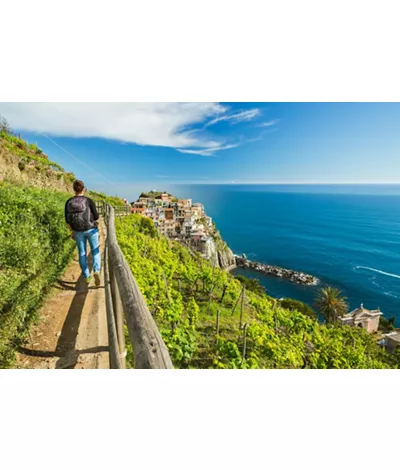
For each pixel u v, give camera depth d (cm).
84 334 359
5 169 1614
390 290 6906
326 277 7931
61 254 600
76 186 507
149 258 1125
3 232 481
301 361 879
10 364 286
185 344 546
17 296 343
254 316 1180
